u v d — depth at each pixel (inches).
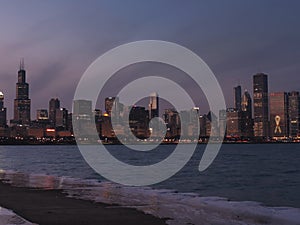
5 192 807.1
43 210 562.9
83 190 844.0
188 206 605.6
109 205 612.1
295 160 4345.5
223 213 545.3
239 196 1129.4
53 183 1017.5
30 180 1114.7
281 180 1838.1
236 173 2362.2
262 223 482.0
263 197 1096.2
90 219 493.0
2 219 469.1
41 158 5255.9
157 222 475.8
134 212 546.0
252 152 7775.6
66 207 592.4
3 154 7317.9
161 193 813.9
